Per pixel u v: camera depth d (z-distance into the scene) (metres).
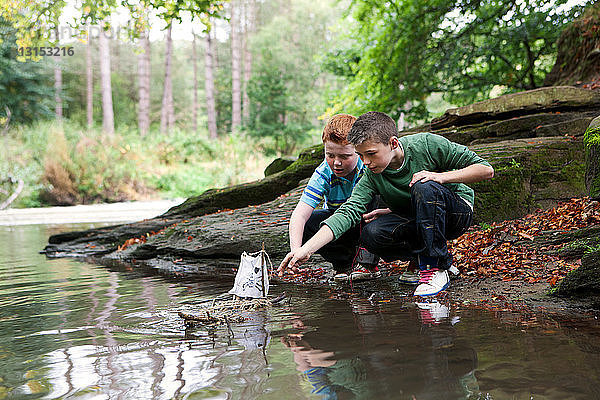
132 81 52.38
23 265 5.65
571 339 1.95
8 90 30.88
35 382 1.72
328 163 3.33
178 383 1.63
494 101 7.33
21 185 19.75
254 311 2.80
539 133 6.51
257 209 6.55
